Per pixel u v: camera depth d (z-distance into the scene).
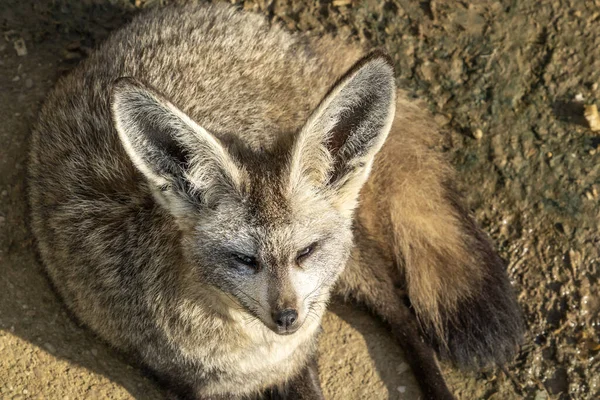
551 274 8.94
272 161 6.16
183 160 6.06
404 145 8.52
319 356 8.21
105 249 6.99
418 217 8.27
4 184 7.96
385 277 8.25
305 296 6.05
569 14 9.26
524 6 9.32
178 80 7.61
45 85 8.64
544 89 9.20
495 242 9.06
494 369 8.60
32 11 8.95
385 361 8.32
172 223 6.47
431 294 8.19
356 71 5.60
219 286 6.16
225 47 8.09
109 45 8.21
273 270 5.94
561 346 8.70
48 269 7.51
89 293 7.21
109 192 7.03
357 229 8.00
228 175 5.93
